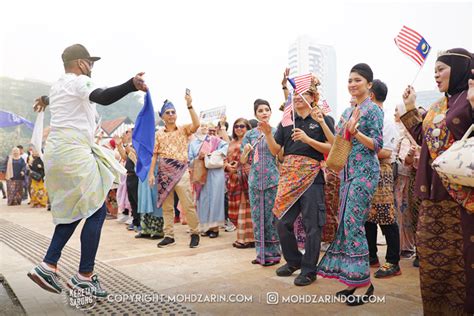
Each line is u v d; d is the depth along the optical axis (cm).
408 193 415
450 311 222
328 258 293
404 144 385
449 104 222
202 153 540
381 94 356
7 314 254
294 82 324
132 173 578
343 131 267
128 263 385
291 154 331
